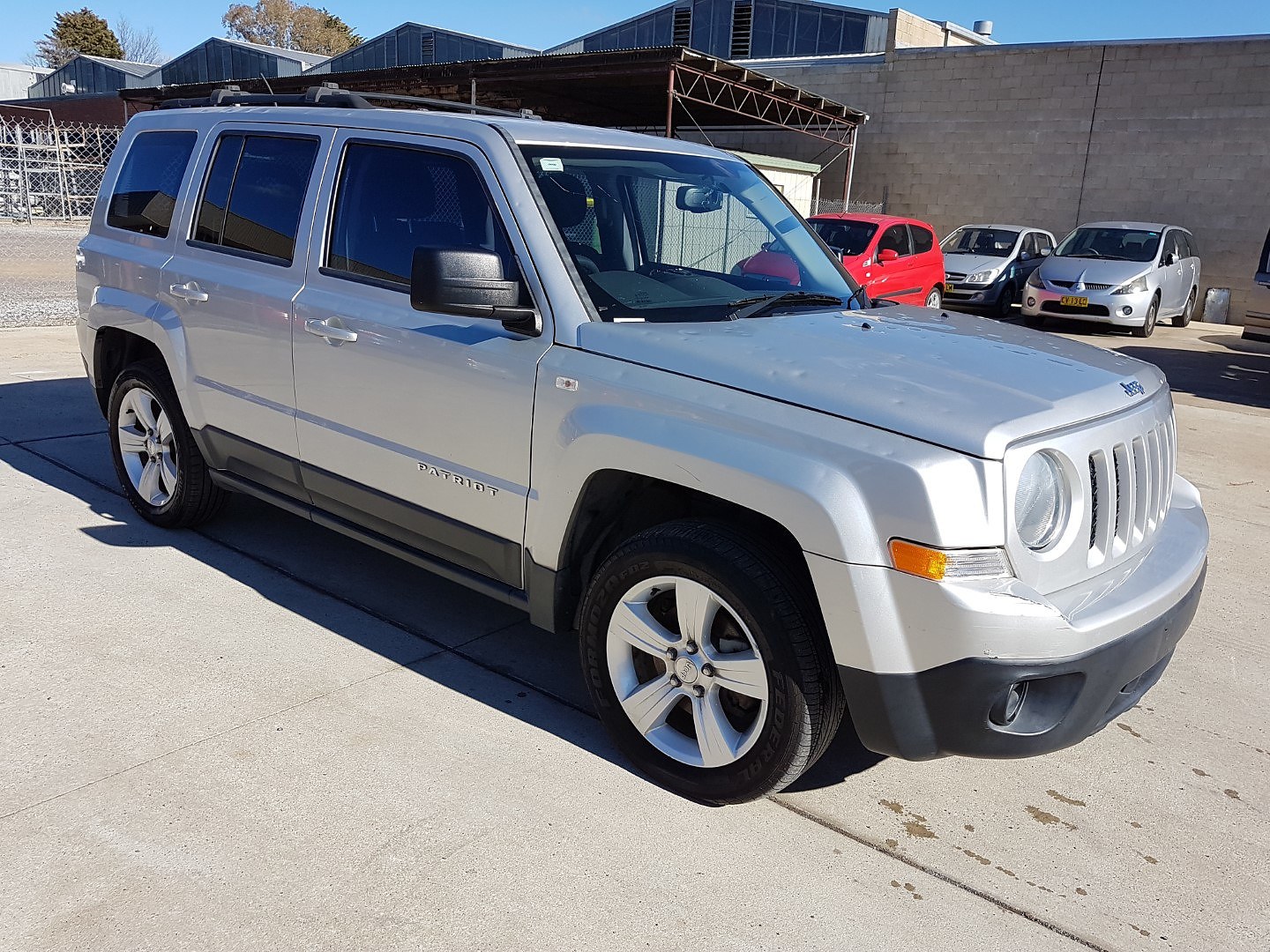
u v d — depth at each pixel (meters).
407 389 3.37
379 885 2.46
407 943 2.28
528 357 3.04
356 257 3.61
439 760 3.01
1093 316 15.40
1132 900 2.59
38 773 2.83
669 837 2.72
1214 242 19.03
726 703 2.91
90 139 34.28
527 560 3.15
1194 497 3.44
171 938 2.25
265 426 3.97
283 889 2.43
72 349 9.27
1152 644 2.67
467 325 3.21
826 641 2.62
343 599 4.13
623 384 2.85
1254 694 3.79
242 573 4.32
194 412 4.30
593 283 3.11
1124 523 2.75
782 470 2.52
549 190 3.22
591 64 17.23
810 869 2.63
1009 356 3.00
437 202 3.38
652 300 3.21
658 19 30.67
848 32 27.42
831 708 2.66
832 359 2.81
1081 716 2.55
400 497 3.51
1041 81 20.47
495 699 3.40
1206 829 2.93
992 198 21.56
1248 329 10.71
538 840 2.67
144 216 4.61
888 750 2.58
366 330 3.47
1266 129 18.17
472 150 3.30
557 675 3.61
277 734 3.09
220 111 4.36
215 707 3.23
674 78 17.39
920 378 2.70
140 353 4.92
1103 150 20.02
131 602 3.96
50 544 4.50
